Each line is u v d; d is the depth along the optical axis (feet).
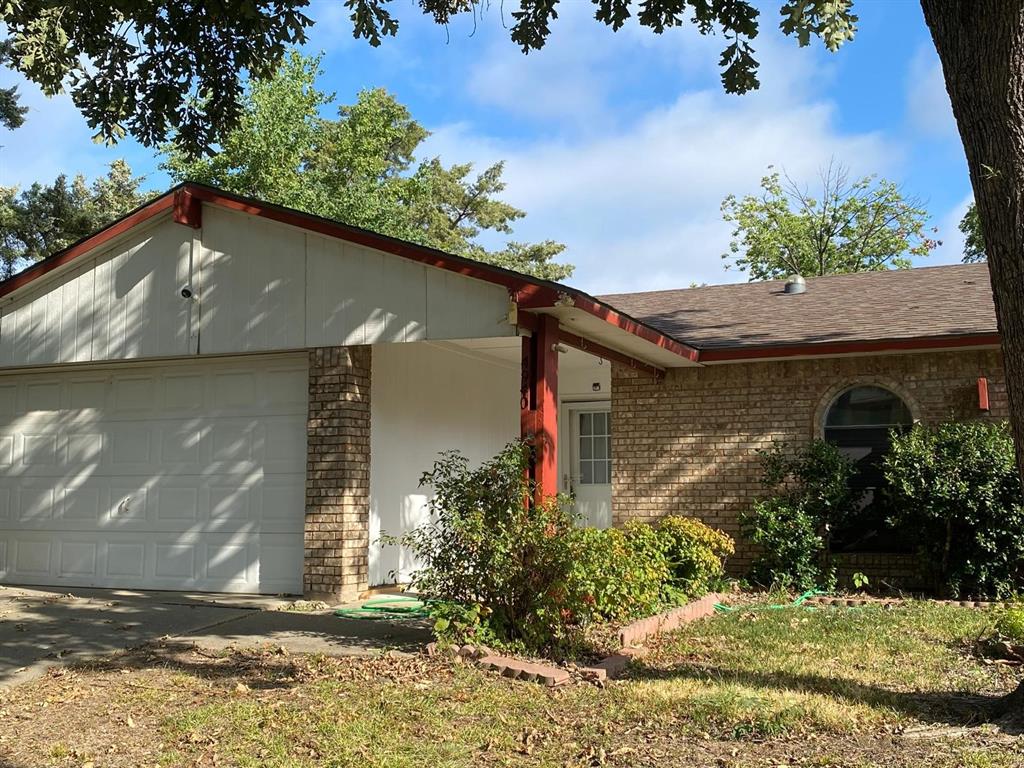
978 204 18.67
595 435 51.26
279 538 34.37
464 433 44.91
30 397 39.11
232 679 21.63
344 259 33.45
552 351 30.91
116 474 37.24
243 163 93.71
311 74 96.37
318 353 33.71
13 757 16.51
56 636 26.37
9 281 37.63
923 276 49.19
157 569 36.04
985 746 16.60
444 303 31.65
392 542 27.35
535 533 24.68
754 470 40.60
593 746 17.01
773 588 36.70
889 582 37.40
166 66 30.30
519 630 24.95
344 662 23.32
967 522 33.71
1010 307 18.15
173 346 35.73
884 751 16.47
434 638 26.02
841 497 36.83
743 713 18.61
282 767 15.74
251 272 34.83
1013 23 17.99
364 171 105.91
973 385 37.55
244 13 27.91
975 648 25.14
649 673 22.53
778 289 51.52
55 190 91.56
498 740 17.24
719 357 39.52
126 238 36.88
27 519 38.40
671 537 34.45
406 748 16.76
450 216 144.25
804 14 21.61
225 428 35.70
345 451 33.01
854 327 39.93
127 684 21.25
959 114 18.80
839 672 22.41
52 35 26.05
